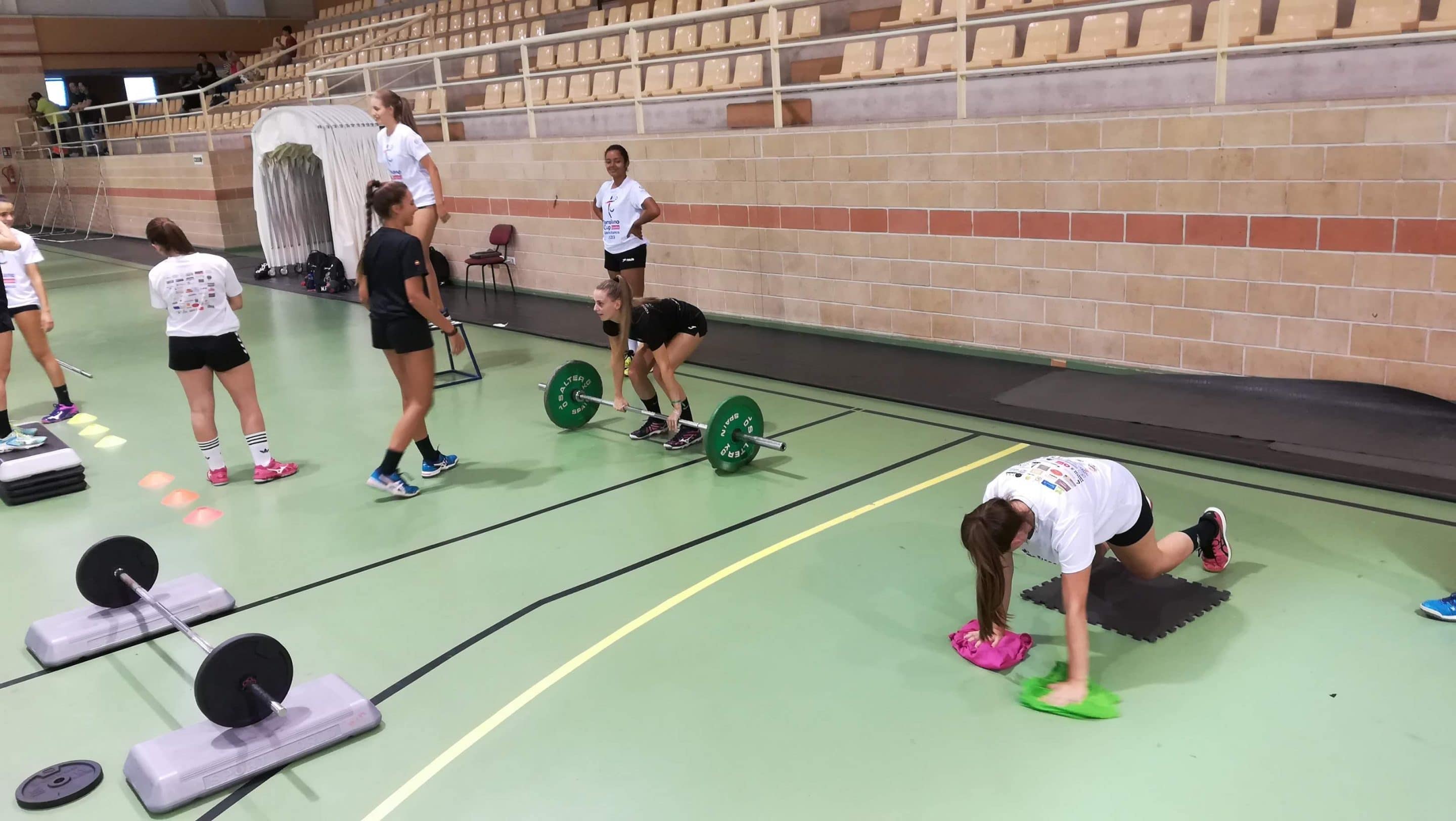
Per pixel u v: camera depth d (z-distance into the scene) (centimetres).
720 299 938
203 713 311
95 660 386
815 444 591
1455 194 536
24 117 2261
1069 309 705
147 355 930
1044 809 273
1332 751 291
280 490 561
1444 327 556
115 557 395
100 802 301
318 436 661
